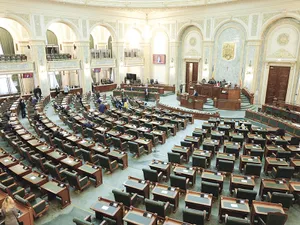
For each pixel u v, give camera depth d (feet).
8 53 79.97
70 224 23.13
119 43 88.28
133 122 49.01
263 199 25.79
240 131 42.16
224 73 77.66
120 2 77.41
